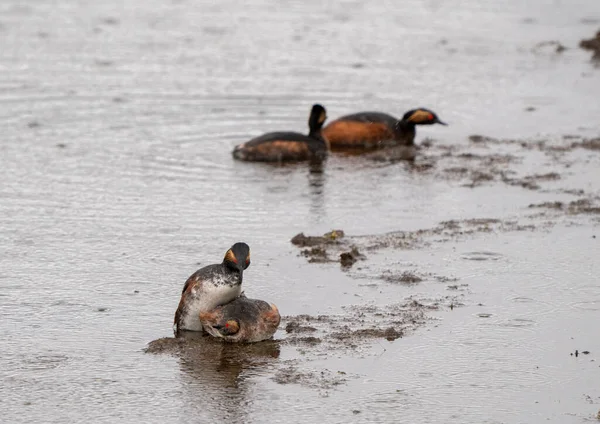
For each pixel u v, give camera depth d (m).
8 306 15.71
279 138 24.75
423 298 16.12
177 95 29.66
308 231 19.47
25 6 41.59
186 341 14.65
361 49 35.59
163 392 13.12
